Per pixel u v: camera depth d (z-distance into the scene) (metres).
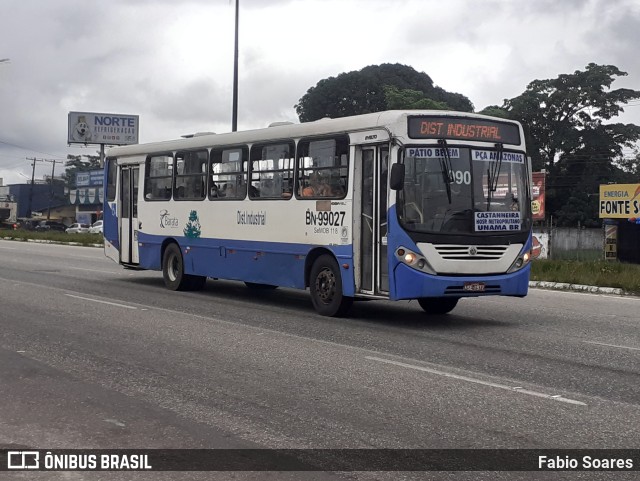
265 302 15.62
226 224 15.69
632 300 17.39
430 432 6.54
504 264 12.41
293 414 7.11
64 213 102.56
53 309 14.15
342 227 12.88
